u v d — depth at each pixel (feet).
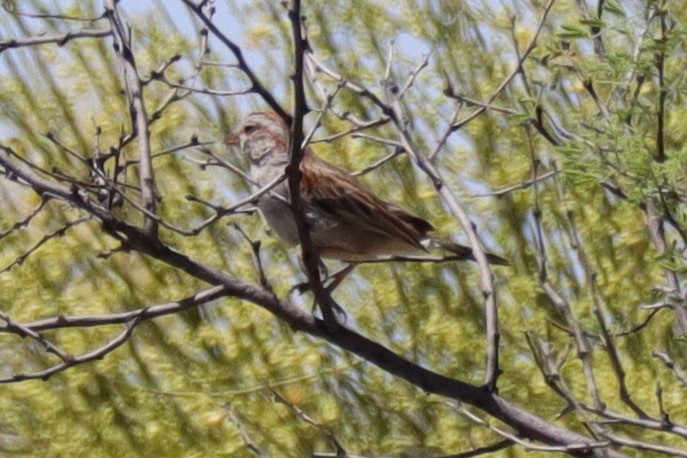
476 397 25.48
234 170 25.98
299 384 48.55
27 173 24.20
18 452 48.65
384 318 49.98
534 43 27.84
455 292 50.08
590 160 24.77
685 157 24.27
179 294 50.37
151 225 24.48
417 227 31.65
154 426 48.16
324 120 51.08
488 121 50.52
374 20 51.57
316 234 30.45
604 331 25.63
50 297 50.08
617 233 49.24
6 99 51.75
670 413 45.85
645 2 24.88
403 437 47.62
